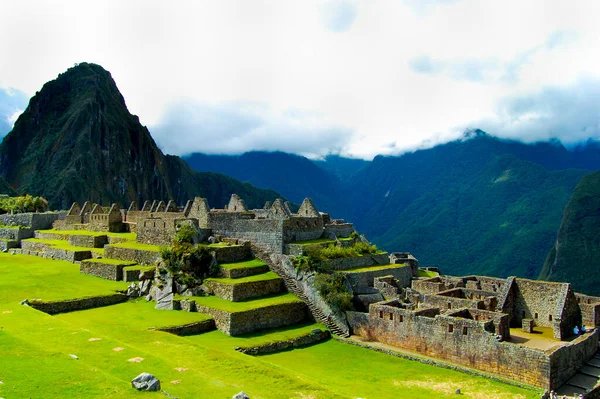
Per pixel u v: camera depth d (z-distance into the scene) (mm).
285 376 31438
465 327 37938
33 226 91000
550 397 31984
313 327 46188
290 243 54844
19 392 21422
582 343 38531
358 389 32781
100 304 48125
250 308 44125
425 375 36094
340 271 52031
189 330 41844
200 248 51906
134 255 58781
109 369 27234
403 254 73562
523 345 37312
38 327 34531
